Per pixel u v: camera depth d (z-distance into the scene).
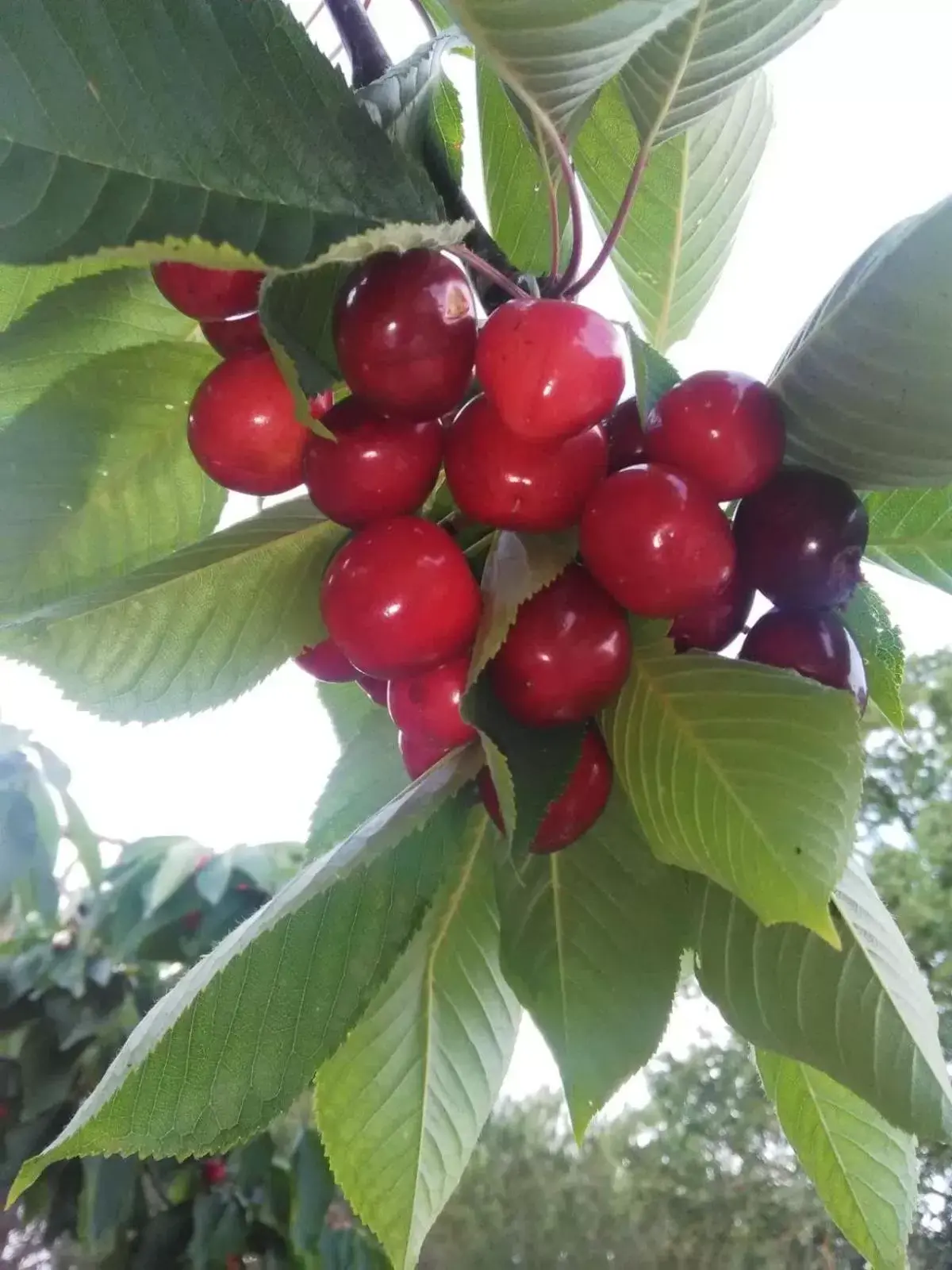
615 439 0.17
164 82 0.12
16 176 0.11
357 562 0.16
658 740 0.16
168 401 0.18
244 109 0.13
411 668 0.16
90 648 0.18
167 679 0.19
